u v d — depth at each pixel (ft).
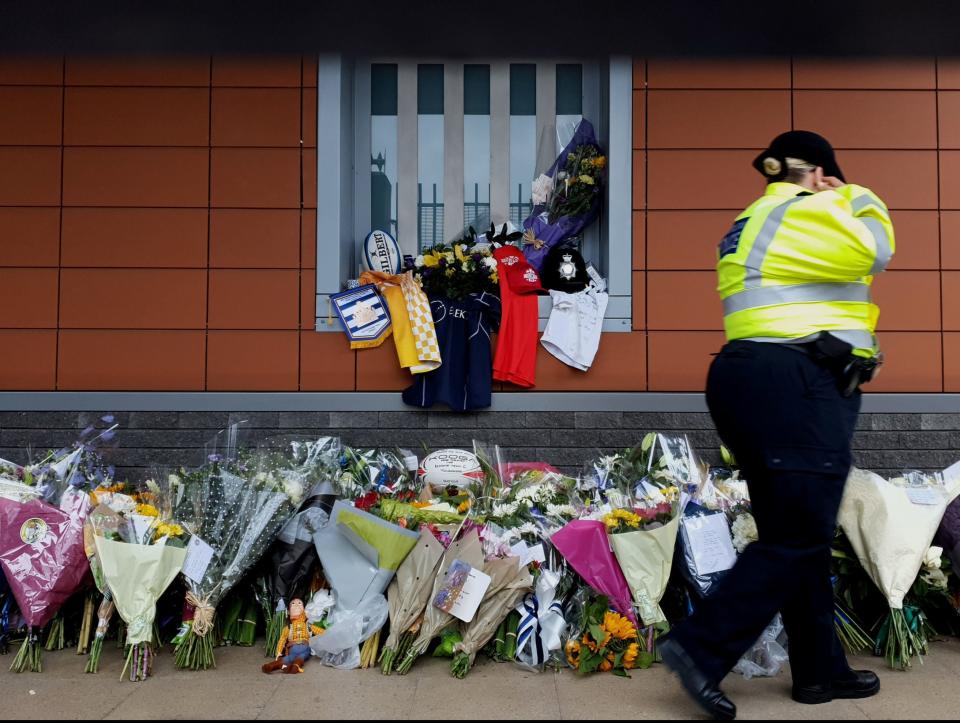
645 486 14.23
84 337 18.98
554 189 20.04
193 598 12.73
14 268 19.06
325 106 19.21
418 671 12.72
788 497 10.40
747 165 19.24
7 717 10.83
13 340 18.97
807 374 10.47
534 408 18.93
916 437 18.94
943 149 19.25
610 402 18.93
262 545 13.05
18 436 18.85
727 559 13.34
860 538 13.05
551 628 12.74
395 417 18.94
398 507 14.12
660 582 12.92
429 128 20.77
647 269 19.16
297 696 11.65
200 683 12.19
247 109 19.21
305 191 19.19
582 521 13.29
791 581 10.53
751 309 10.84
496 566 12.76
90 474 14.78
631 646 12.51
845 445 10.55
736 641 10.52
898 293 19.13
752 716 10.84
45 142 19.16
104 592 12.71
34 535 12.85
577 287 19.13
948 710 11.06
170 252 19.08
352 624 12.76
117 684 12.12
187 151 19.17
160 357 19.01
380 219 20.65
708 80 19.27
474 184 20.72
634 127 19.26
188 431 18.90
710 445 18.81
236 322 19.06
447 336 18.83
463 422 18.95
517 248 19.48
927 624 13.94
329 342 19.02
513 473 16.38
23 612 12.66
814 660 11.23
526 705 11.34
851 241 10.31
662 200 19.22
